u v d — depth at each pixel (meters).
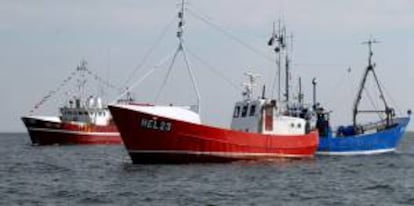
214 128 65.19
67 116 136.12
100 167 69.88
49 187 50.75
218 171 60.81
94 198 44.59
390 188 51.59
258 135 68.69
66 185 52.00
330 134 88.81
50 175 60.72
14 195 46.19
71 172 63.75
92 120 134.00
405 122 95.56
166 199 44.25
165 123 63.97
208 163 66.00
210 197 45.28
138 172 59.94
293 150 73.25
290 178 57.97
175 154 64.69
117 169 64.75
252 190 49.31
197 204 42.31
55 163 77.19
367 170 67.62
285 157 72.38
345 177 60.09
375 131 93.56
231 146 66.50
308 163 73.62
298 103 85.06
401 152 102.69
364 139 91.06
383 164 75.88
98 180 55.47
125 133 64.94
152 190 48.47
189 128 64.31
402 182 56.16
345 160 81.31
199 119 67.12
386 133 93.38
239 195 46.59
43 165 73.81
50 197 45.19
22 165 74.00
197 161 65.56
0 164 75.69
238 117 75.38
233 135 66.50
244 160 67.88
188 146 64.62
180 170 61.19
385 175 62.56
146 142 64.50
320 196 46.91
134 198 44.62
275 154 70.94
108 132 135.00
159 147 64.50
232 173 59.78
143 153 65.00
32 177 58.88
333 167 70.00
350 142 89.62
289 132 74.31
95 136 132.62
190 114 66.31
